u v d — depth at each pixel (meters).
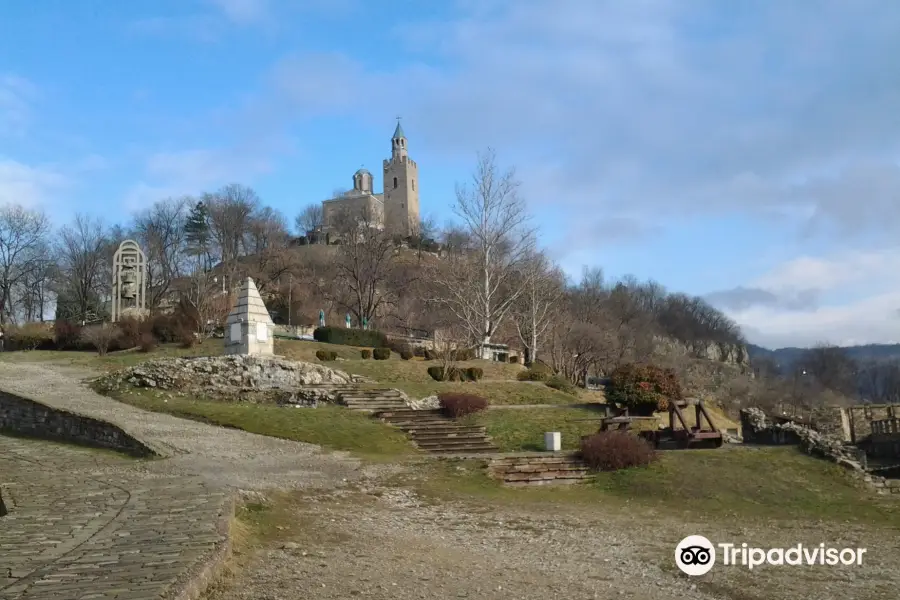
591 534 12.52
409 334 58.88
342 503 13.21
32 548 7.68
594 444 19.33
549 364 54.53
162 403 24.50
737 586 9.60
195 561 7.12
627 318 71.44
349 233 70.56
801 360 99.75
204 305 50.12
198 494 11.03
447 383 31.80
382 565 8.86
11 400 22.44
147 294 63.78
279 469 15.91
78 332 44.31
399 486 15.54
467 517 13.27
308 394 26.03
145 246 71.94
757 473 18.56
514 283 51.00
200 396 26.28
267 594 7.08
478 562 9.65
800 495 17.27
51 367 34.31
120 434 18.17
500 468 18.28
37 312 68.94
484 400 26.16
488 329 45.69
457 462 18.53
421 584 8.10
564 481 18.08
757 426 24.78
